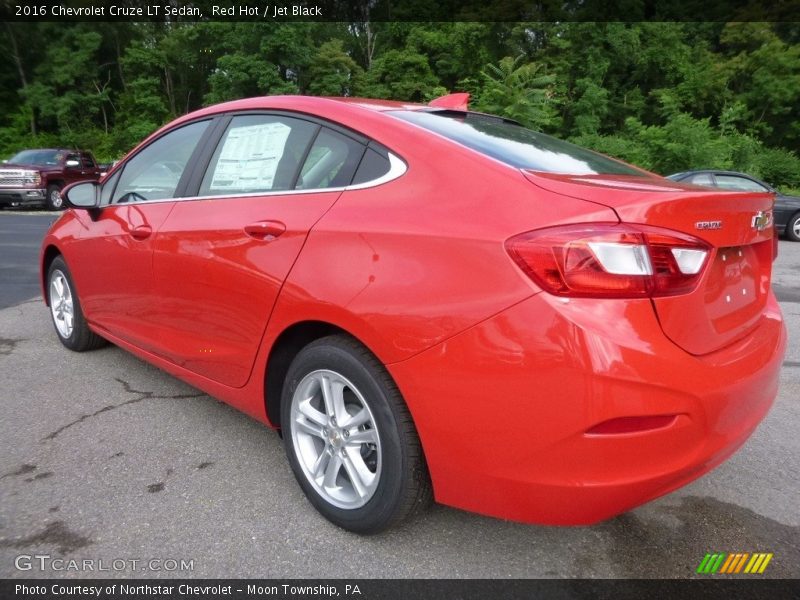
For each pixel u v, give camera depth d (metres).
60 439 2.95
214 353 2.72
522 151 2.34
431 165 2.12
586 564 2.12
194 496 2.47
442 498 1.99
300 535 2.23
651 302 1.72
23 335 4.68
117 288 3.41
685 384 1.73
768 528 2.37
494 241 1.81
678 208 1.79
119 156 38.09
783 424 3.39
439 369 1.85
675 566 2.12
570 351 1.66
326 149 2.46
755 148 25.45
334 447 2.24
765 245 2.39
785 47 30.20
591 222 1.73
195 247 2.75
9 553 2.09
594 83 30.59
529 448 1.75
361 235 2.10
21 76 39.84
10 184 15.93
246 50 33.72
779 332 2.37
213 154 2.96
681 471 1.78
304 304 2.20
